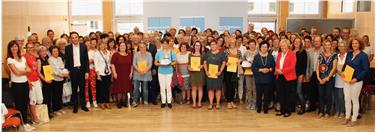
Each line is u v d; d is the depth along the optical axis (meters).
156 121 5.62
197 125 5.39
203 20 9.96
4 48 6.55
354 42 5.02
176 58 6.46
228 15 9.97
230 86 6.34
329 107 5.70
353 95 5.18
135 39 6.56
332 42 5.66
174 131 5.11
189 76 6.44
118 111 6.26
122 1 10.82
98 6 10.78
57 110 6.00
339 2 9.83
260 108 6.11
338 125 5.32
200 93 6.43
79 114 6.05
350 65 5.08
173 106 6.60
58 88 5.88
